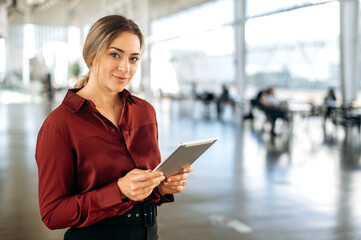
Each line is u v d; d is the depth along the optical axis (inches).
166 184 49.6
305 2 484.1
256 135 364.2
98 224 46.8
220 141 326.6
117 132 48.3
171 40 871.1
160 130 388.2
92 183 46.0
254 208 152.6
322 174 211.2
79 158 45.7
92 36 46.3
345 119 413.1
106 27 45.6
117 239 47.4
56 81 1197.7
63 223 43.7
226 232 127.0
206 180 196.2
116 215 47.3
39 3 1204.5
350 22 449.4
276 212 148.2
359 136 354.6
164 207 152.8
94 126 46.8
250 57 682.2
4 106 641.0
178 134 360.8
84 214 43.0
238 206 154.9
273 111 367.6
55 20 1224.8
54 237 122.9
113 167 46.8
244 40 599.2
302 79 594.2
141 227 48.9
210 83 800.9
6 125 398.6
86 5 1163.9
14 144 288.7
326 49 547.2
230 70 747.4
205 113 589.3
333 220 139.8
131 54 46.7
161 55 925.8
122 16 47.5
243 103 585.6
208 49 742.5
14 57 1119.0
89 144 45.9
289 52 606.5
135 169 44.1
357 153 273.6
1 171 207.0
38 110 574.2
